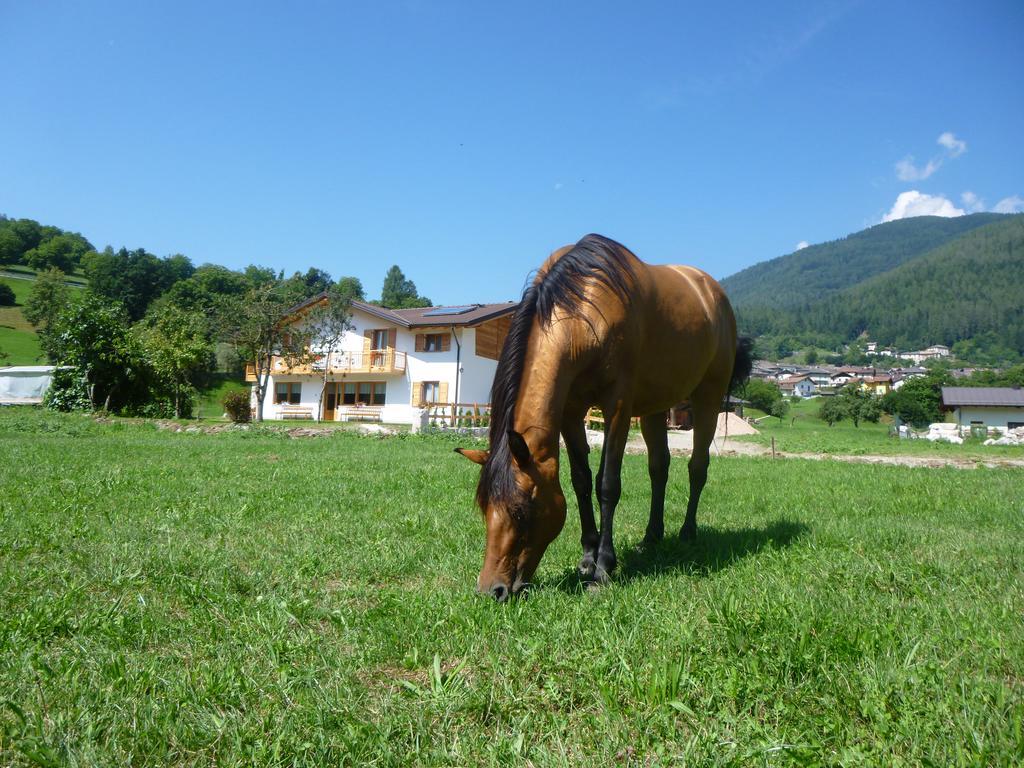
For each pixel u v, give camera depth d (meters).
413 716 2.28
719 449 20.50
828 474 11.22
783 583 3.87
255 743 2.11
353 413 37.47
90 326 24.34
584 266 4.30
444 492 7.75
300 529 5.48
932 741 2.07
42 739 2.07
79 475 8.30
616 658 2.69
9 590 3.54
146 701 2.35
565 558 4.80
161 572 4.01
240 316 32.09
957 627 3.05
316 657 2.79
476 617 3.21
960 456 18.84
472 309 38.25
